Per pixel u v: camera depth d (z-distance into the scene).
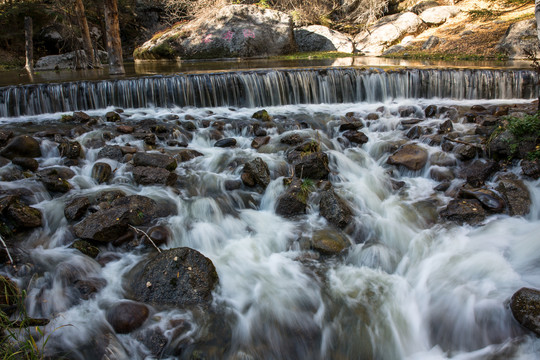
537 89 9.08
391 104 9.07
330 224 4.95
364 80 9.36
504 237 4.50
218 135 7.25
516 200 5.03
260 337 3.45
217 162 6.28
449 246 4.52
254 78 9.04
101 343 3.24
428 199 5.54
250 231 4.87
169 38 18.08
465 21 17.92
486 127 6.93
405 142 6.95
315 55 17.14
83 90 8.45
